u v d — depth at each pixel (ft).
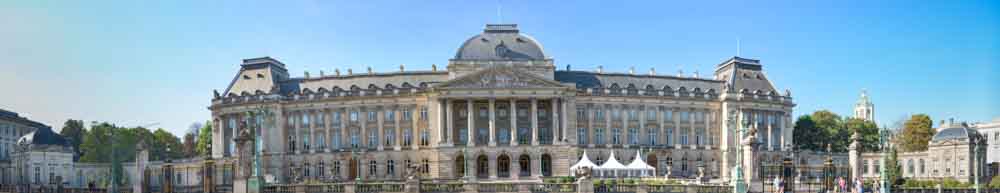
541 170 424.46
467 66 432.66
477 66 432.66
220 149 467.93
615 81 459.73
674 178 384.27
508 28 450.71
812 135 554.05
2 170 498.69
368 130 447.01
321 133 453.99
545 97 425.69
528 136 437.17
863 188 270.67
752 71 488.85
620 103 451.94
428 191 251.19
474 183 251.39
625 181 298.97
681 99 459.73
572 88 429.38
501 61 433.07
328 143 451.12
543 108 440.45
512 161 422.00
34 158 474.90
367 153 442.91
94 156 543.80
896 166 396.78
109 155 543.39
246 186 258.78
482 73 424.87
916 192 266.98
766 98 470.80
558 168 422.41
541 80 425.28
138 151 367.86
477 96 423.64
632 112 454.40
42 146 479.00
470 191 249.96
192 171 477.77
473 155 419.74
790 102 480.64
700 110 464.65
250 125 456.04
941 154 474.49
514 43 443.32
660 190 246.47
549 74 436.35
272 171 451.12
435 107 432.25
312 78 465.88
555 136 425.69
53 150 483.51
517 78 426.10
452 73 432.66
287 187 258.57
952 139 466.70
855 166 271.69
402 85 443.73
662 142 455.22
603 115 449.06
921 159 491.72
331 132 452.35
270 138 453.99
